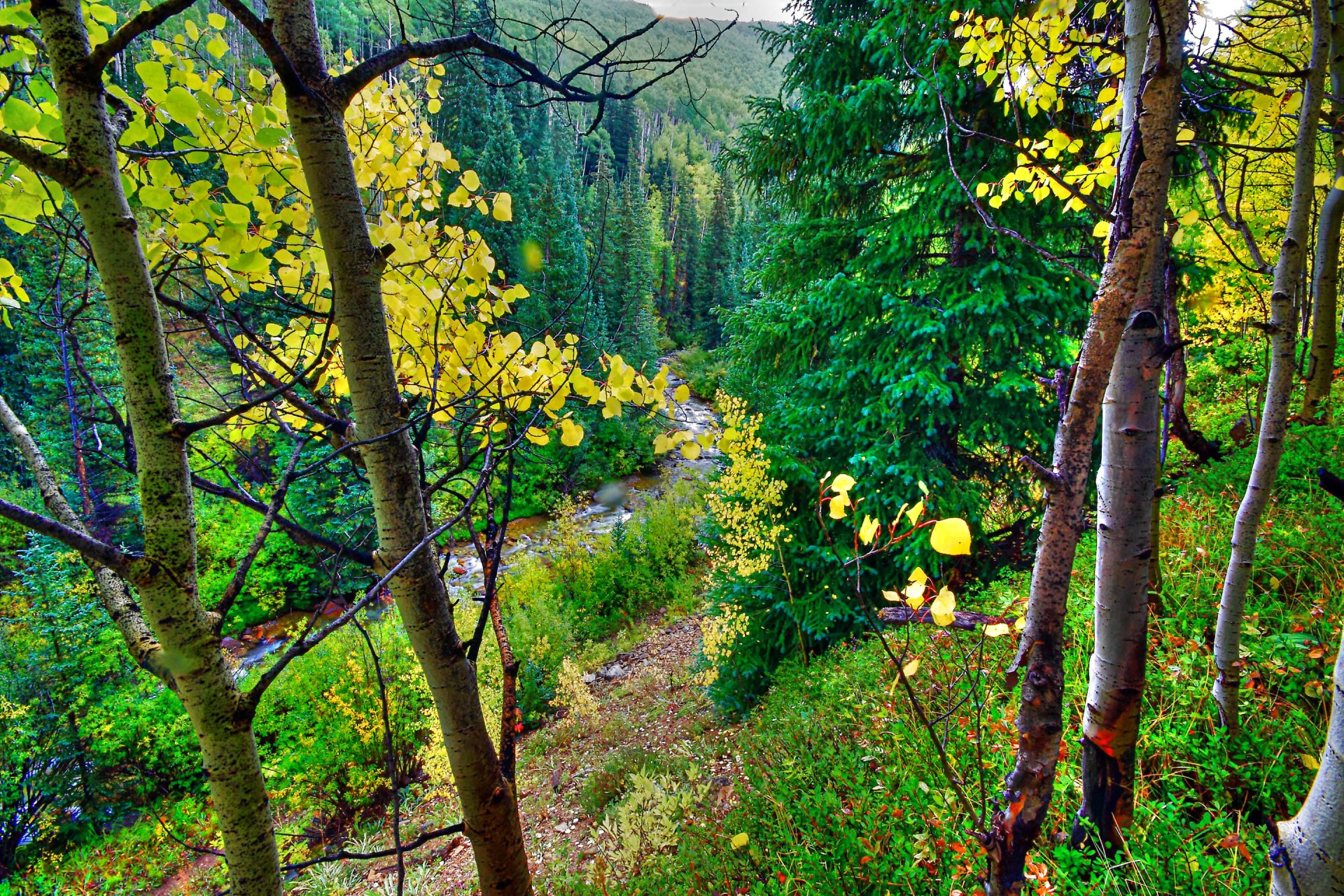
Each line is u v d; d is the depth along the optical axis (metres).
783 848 3.08
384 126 1.81
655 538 14.87
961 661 3.20
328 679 9.49
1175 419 4.14
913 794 2.63
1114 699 1.78
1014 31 2.43
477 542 1.66
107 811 10.02
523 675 10.20
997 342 4.59
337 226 1.29
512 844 1.58
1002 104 4.25
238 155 1.34
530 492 21.08
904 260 5.20
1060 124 3.83
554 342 1.68
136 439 0.98
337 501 10.28
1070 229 4.48
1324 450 3.55
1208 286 3.92
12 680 10.12
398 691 9.39
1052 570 1.26
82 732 10.07
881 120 4.70
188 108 1.16
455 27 1.65
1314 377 3.72
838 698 3.94
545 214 20.45
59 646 10.59
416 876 6.13
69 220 1.27
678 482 19.09
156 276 1.40
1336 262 3.44
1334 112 2.56
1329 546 2.99
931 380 4.48
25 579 10.75
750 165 5.77
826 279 5.94
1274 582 2.83
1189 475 4.11
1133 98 1.60
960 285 4.73
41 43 1.20
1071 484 1.23
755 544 5.31
